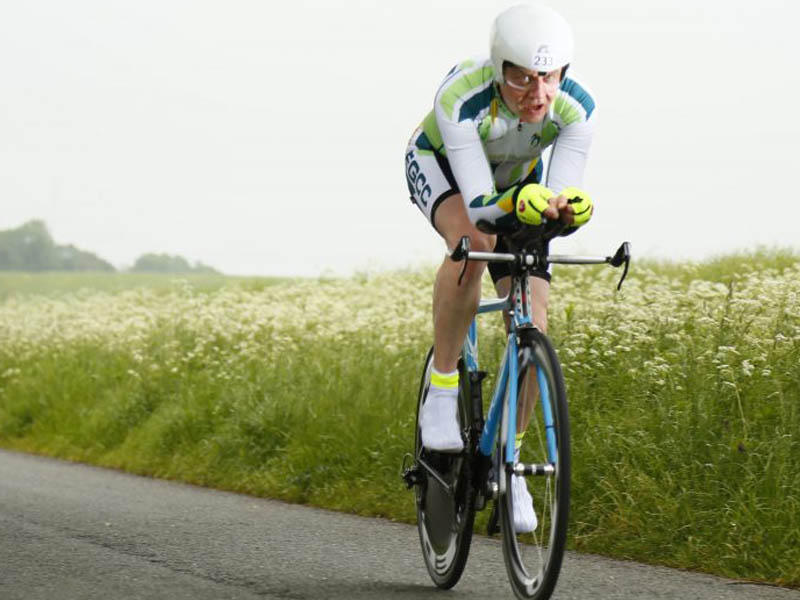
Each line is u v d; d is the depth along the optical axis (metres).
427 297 22.06
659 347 14.20
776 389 11.98
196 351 21.67
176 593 8.65
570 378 13.72
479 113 8.53
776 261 25.97
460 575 8.78
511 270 8.05
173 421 18.36
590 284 22.41
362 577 9.41
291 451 15.51
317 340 19.84
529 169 9.43
